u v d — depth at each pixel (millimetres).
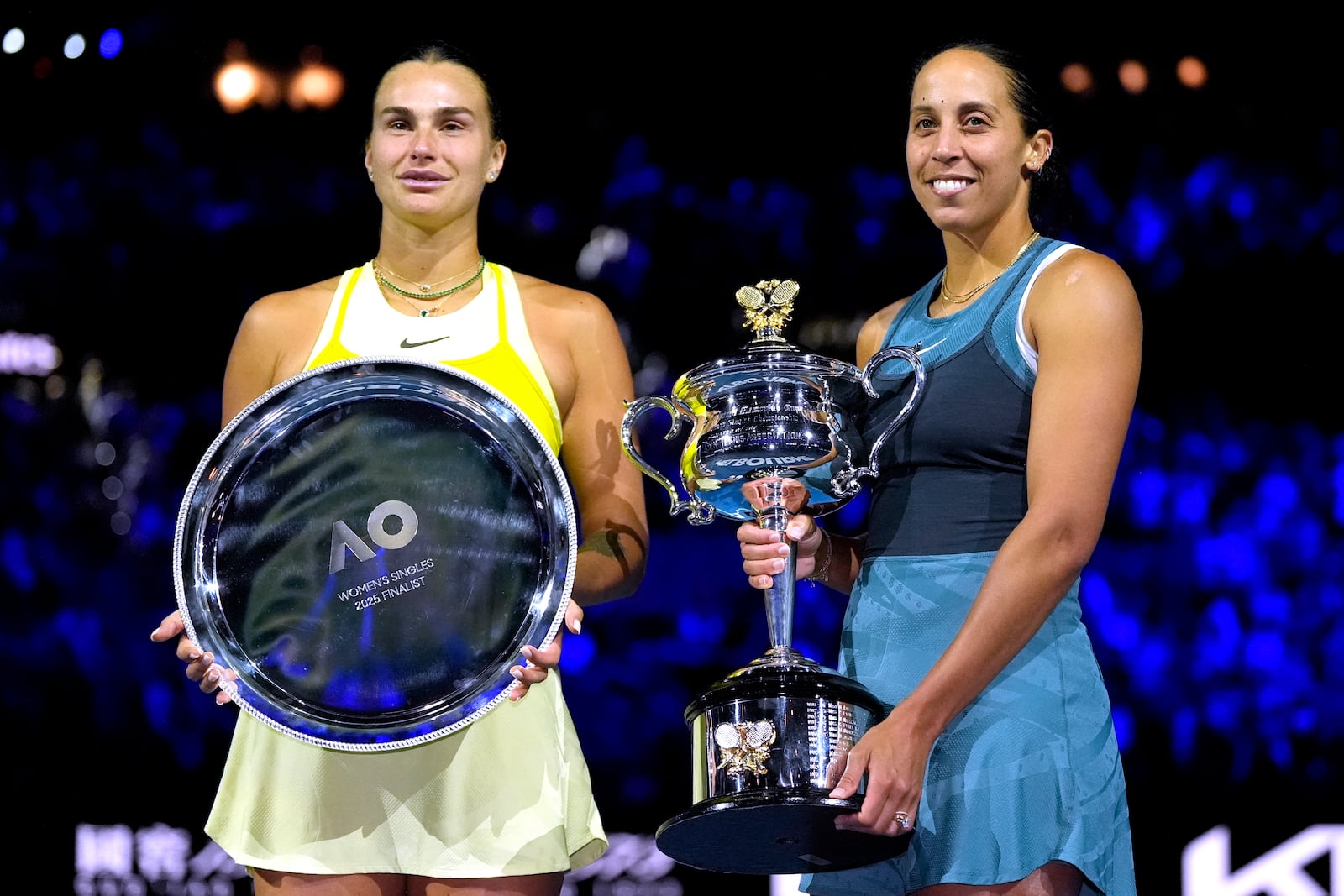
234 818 9711
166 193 20641
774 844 9109
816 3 19688
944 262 20406
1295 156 19969
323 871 9477
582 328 10297
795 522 9453
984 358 9164
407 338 9938
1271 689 20172
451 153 9977
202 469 9414
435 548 9367
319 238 20938
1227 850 19688
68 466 21172
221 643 9312
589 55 20078
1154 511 20719
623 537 10258
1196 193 20062
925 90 9508
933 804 8922
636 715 20562
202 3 19844
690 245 20688
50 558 20969
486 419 9469
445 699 9266
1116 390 8758
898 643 9156
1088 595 20547
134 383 21266
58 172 20531
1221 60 19547
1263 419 20781
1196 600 20500
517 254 20766
